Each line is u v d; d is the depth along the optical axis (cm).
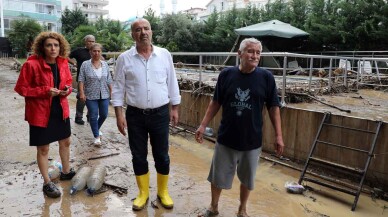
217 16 2508
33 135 366
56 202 370
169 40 2547
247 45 297
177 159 558
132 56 338
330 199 429
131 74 337
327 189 456
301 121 535
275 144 324
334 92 888
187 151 610
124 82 346
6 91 1261
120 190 407
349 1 1677
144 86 337
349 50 1656
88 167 442
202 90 745
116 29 2989
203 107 729
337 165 452
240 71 311
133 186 422
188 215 355
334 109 632
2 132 660
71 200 377
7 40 3369
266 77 312
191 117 764
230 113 312
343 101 753
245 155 320
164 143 358
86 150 563
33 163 487
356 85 969
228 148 323
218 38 2291
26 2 3894
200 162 546
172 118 369
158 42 2645
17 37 3253
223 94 321
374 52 1429
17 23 3284
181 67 1470
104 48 2409
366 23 1532
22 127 702
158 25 2744
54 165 437
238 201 398
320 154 513
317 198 429
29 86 356
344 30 1614
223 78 321
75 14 3769
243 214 348
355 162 474
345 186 456
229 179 333
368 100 781
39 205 362
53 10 4172
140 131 349
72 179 404
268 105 322
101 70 575
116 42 2478
